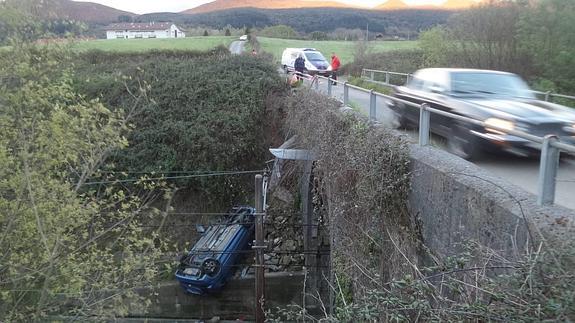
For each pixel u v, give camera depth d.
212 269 13.73
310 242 13.77
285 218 15.52
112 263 8.14
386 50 34.06
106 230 8.02
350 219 8.52
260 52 34.72
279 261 15.08
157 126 19.05
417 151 7.27
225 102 20.08
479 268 3.85
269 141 19.47
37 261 7.30
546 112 7.80
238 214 15.52
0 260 7.03
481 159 7.81
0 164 6.66
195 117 19.45
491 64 18.42
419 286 3.78
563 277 3.25
